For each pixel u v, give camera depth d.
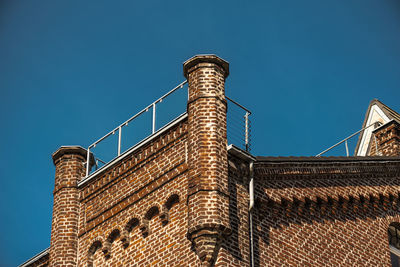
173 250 20.47
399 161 25.64
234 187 20.73
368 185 24.72
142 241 21.59
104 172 23.88
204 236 19.31
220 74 22.02
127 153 23.27
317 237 22.27
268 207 21.53
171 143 22.03
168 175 21.62
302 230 21.98
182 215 20.70
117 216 22.64
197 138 20.83
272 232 21.17
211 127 20.91
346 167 24.11
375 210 24.61
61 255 23.27
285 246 21.23
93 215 23.50
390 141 30.81
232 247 19.62
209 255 19.14
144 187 22.22
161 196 21.53
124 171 23.19
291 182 22.52
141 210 21.92
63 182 24.61
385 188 25.16
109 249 22.48
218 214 19.50
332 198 23.22
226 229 19.42
